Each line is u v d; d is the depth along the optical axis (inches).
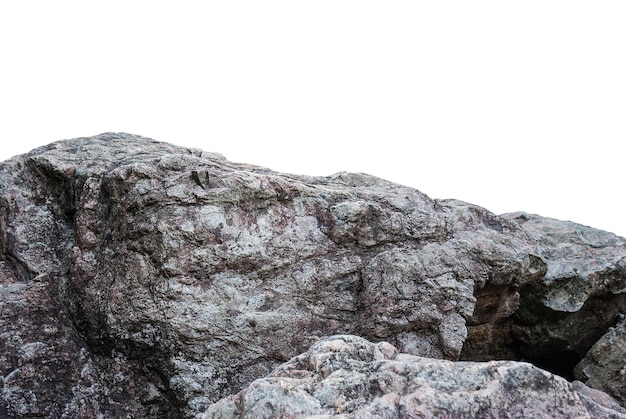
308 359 178.9
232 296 224.7
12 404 214.2
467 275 253.3
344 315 238.4
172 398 222.4
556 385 161.6
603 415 160.7
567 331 293.4
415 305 243.1
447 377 162.6
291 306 231.9
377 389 160.7
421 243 252.5
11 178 257.6
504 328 296.4
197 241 221.8
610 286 291.7
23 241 247.6
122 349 225.9
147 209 223.1
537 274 274.7
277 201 235.3
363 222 244.1
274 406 153.8
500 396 157.2
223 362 222.7
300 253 234.7
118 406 223.3
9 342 223.0
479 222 271.3
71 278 234.4
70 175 250.1
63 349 228.2
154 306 219.3
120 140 291.3
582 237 327.0
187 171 228.7
